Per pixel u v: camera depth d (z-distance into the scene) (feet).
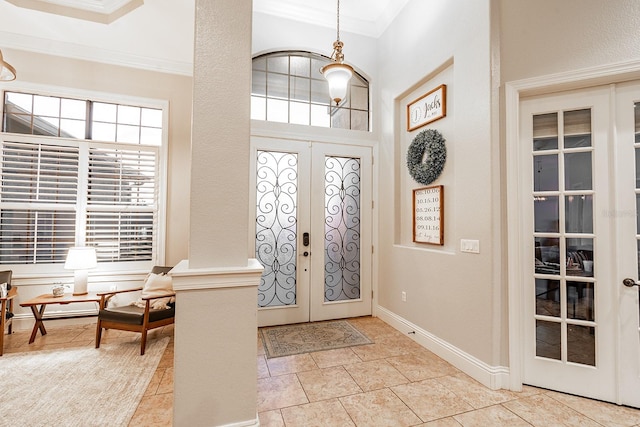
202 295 4.84
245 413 5.04
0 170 10.61
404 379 7.38
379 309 12.14
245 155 5.24
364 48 12.60
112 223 11.76
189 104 12.66
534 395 6.70
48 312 10.86
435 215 9.31
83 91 11.38
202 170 5.00
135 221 11.90
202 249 4.97
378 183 12.50
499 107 7.21
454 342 8.15
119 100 11.85
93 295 10.00
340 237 12.18
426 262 9.36
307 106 12.28
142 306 9.62
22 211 10.80
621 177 6.45
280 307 11.29
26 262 10.75
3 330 8.59
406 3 10.76
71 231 11.27
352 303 12.17
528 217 7.10
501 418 5.91
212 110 5.07
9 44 10.63
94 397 6.49
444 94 9.03
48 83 11.03
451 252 8.64
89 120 11.75
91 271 11.23
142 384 7.04
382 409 6.19
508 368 6.96
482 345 7.26
